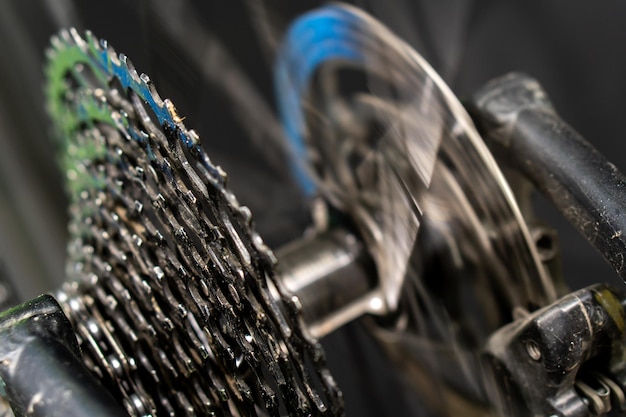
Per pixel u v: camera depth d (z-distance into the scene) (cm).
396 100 113
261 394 83
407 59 110
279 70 154
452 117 102
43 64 176
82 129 113
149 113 95
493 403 104
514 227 98
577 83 176
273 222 163
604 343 89
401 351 122
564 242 160
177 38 161
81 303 98
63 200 169
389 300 112
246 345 79
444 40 179
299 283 111
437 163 103
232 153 169
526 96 107
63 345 78
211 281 79
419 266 110
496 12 184
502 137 105
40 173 170
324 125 139
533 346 90
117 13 168
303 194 159
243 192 167
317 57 138
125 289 93
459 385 116
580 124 172
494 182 99
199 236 78
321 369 77
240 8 169
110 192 102
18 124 172
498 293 104
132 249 92
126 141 92
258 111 167
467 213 102
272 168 166
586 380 91
